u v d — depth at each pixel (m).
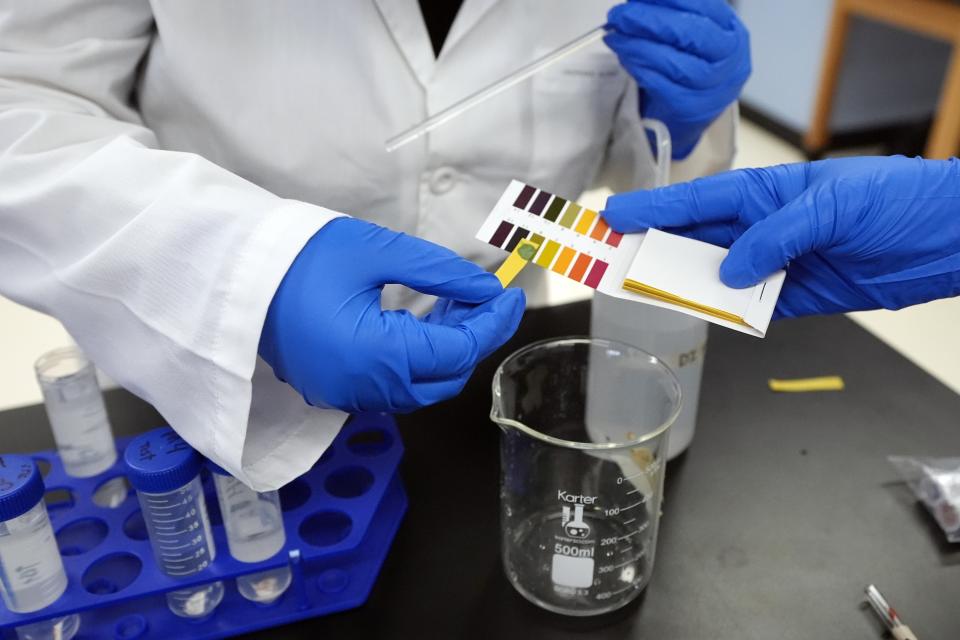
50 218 0.67
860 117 3.13
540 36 1.01
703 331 0.81
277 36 0.91
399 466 0.84
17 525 0.62
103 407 0.81
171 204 0.62
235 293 0.60
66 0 0.82
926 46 3.03
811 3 2.91
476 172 1.05
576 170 1.10
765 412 0.93
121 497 0.79
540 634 0.67
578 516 0.66
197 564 0.68
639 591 0.70
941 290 0.76
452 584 0.71
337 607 0.69
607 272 0.71
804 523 0.78
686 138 1.06
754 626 0.67
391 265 0.64
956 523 0.75
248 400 0.62
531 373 0.73
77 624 0.68
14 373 1.88
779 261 0.69
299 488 0.78
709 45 0.91
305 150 0.95
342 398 0.63
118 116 0.91
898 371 0.99
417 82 0.97
